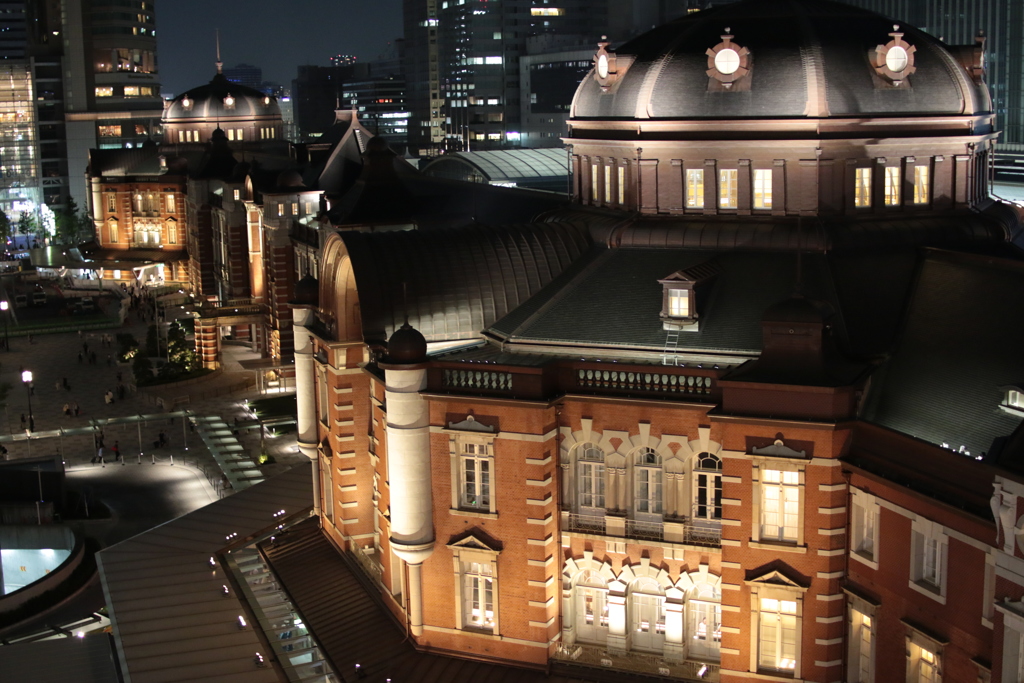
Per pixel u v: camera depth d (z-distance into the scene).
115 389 130.88
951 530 40.59
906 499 42.75
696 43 58.69
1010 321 46.03
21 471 91.81
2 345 155.62
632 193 60.41
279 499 80.50
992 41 141.75
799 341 46.75
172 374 128.88
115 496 96.69
